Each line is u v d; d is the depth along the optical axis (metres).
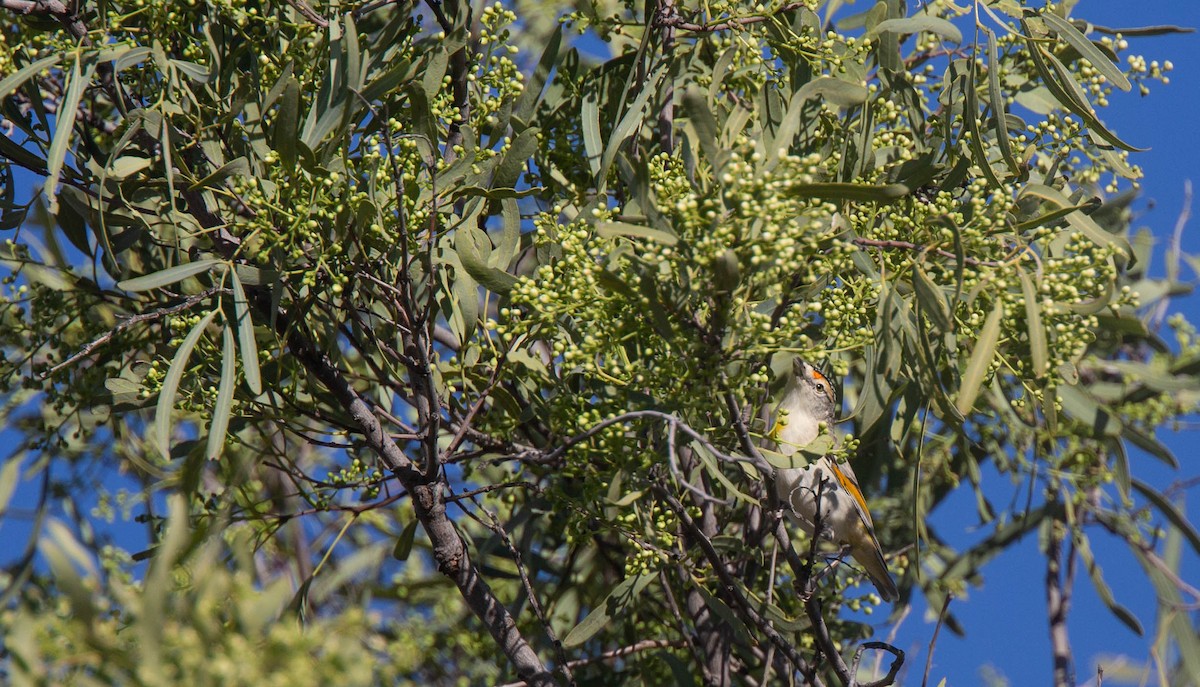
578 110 10.09
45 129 8.59
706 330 7.03
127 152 8.60
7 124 9.80
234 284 7.45
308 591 8.79
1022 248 7.30
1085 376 13.51
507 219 8.56
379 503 8.97
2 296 9.63
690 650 9.93
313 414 8.79
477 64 8.70
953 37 8.44
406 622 11.44
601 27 9.80
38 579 7.46
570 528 8.84
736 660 11.14
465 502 11.56
